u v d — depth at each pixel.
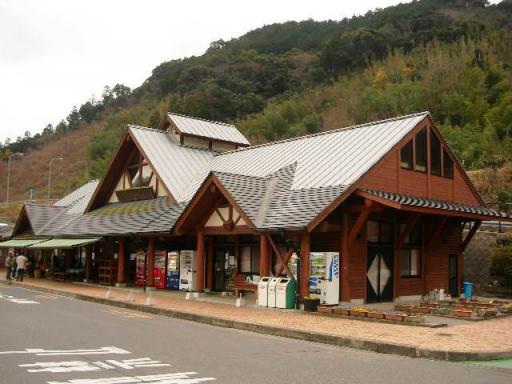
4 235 41.09
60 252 33.78
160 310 16.67
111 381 7.29
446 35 99.19
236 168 24.95
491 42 86.88
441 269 22.28
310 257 17.14
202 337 11.88
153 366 8.38
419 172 20.47
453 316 15.24
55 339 10.83
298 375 8.01
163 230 21.91
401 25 114.31
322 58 104.06
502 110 55.12
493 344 10.51
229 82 98.06
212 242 22.62
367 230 19.12
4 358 8.72
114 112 137.50
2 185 114.19
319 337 11.73
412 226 19.80
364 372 8.38
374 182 18.31
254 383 7.41
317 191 17.98
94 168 83.62
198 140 30.88
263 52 128.75
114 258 28.45
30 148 136.75
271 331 12.86
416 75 82.88
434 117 61.53
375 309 17.02
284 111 82.06
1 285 28.28
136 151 29.33
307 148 22.94
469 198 23.19
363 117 72.31
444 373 8.44
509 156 41.97
